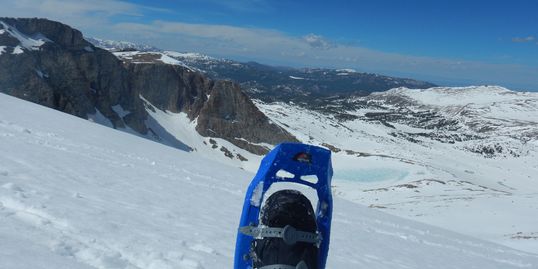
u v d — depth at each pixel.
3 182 7.53
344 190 93.94
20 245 4.09
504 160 192.38
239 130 134.00
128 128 112.38
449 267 10.80
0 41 90.50
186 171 18.52
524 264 15.03
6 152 11.67
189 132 129.75
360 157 130.00
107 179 11.17
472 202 72.38
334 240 10.41
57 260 3.95
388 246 11.66
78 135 23.44
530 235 48.19
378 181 105.12
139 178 12.85
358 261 8.46
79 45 108.94
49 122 27.28
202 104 140.75
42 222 5.22
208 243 6.40
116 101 114.38
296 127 174.50
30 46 95.19
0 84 85.94
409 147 184.62
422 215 63.19
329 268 7.27
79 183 9.60
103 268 4.21
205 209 9.93
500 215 61.84
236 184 17.62
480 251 15.96
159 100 137.50
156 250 5.20
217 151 125.06
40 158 11.95
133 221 6.67
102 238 5.21
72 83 99.62
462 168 147.12
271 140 135.88
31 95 88.62
